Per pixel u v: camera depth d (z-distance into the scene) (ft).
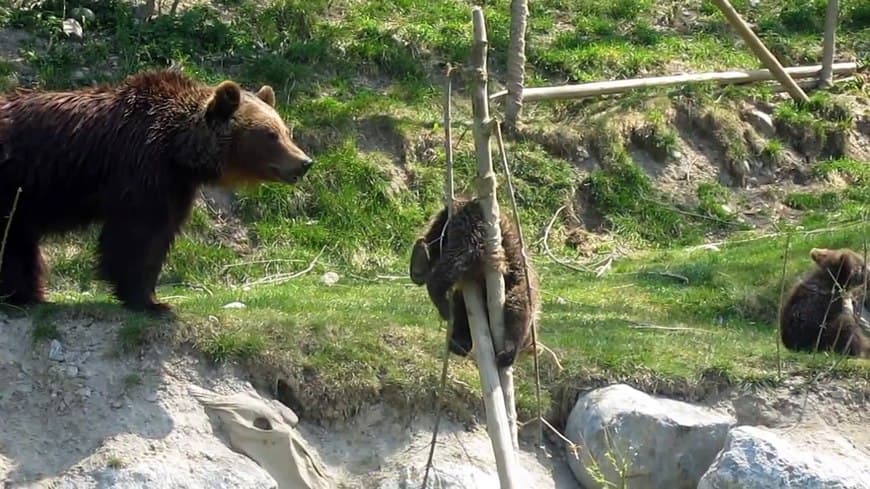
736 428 33.83
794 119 66.69
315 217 54.08
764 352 38.40
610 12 73.77
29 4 59.88
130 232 33.27
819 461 32.73
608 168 60.75
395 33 64.95
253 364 33.68
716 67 69.97
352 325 35.83
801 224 60.13
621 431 34.12
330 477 32.96
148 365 32.71
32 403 31.60
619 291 48.73
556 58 67.00
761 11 78.07
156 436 31.40
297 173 34.40
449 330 27.37
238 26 61.93
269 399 33.45
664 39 71.61
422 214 55.52
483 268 27.17
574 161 60.90
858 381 37.01
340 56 62.44
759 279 50.08
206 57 59.06
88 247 48.29
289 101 57.98
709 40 73.00
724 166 64.03
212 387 33.01
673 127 64.44
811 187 64.23
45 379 32.01
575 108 64.03
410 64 63.21
